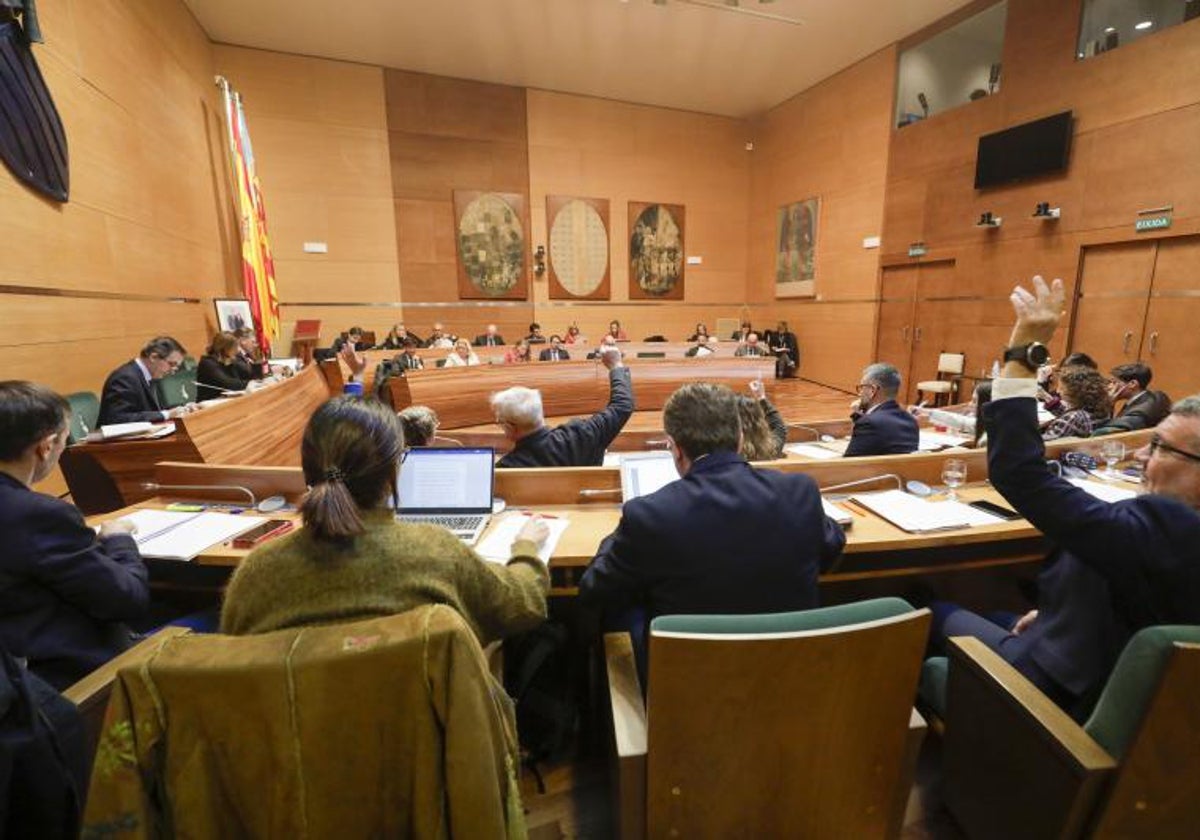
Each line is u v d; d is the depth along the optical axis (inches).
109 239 152.5
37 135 120.0
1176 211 186.9
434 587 33.1
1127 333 203.8
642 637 49.0
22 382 45.5
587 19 265.9
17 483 44.5
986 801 43.1
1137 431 98.0
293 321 315.9
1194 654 30.5
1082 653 41.4
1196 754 33.1
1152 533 37.7
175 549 60.4
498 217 346.6
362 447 33.6
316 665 26.3
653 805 37.1
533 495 73.4
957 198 263.3
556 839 52.6
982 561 66.6
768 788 36.8
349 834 29.0
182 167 214.7
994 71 243.3
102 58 153.1
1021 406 43.1
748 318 411.5
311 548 32.2
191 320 214.4
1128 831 34.6
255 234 254.5
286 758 27.0
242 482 76.6
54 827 32.2
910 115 286.2
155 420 115.3
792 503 43.8
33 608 43.9
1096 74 205.8
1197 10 180.7
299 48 291.0
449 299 343.9
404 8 254.4
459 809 28.4
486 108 336.2
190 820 26.8
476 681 28.4
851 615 35.2
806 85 343.0
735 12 259.1
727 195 401.1
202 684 25.6
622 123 367.2
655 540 42.3
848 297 330.6
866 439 91.0
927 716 54.4
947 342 274.1
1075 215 215.6
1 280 108.2
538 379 192.7
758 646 32.3
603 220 371.2
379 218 323.9
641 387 204.1
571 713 62.0
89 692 38.2
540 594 43.6
